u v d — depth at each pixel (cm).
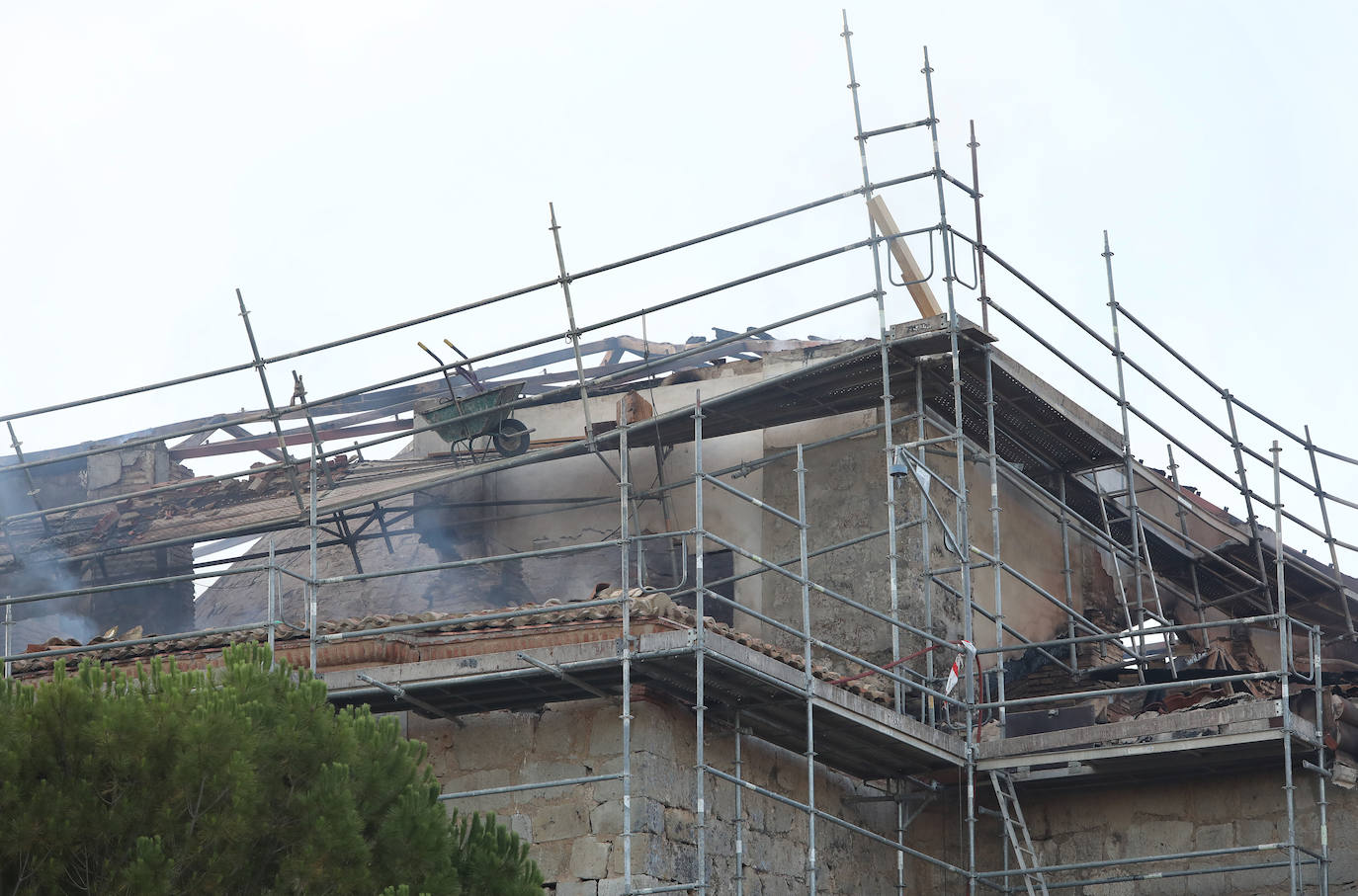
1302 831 2516
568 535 3306
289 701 1859
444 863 1816
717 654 2136
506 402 3080
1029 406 2948
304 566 3678
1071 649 3033
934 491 2961
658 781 2238
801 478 2450
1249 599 3588
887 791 2667
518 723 2309
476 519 3372
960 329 2734
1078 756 2527
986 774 2625
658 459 3111
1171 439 3120
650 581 3170
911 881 2711
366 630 2258
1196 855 2462
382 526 3284
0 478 3656
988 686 2866
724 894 2311
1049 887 2553
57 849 1688
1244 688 2908
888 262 2808
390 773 1859
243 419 3206
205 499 3634
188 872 1712
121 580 3528
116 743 1733
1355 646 3794
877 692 2536
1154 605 3472
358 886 1738
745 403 2903
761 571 2692
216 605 3791
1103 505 3219
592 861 2206
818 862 2522
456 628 2283
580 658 2162
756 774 2436
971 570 2984
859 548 2973
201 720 1755
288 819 1773
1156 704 2783
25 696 1784
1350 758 2516
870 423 3020
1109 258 3069
